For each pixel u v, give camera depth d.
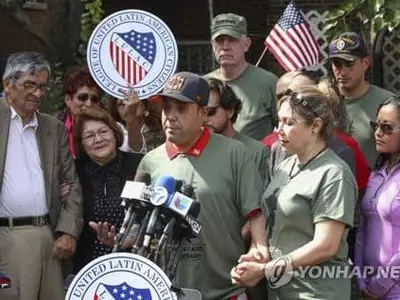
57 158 6.87
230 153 6.05
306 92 5.71
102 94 7.97
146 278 5.13
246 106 7.88
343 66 7.64
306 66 8.57
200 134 6.09
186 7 15.97
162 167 6.08
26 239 6.70
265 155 6.79
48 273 6.78
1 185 6.71
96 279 5.15
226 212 6.00
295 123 5.68
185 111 5.93
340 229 5.59
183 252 5.97
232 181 6.02
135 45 7.05
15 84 6.71
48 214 6.84
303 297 5.70
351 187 5.65
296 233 5.72
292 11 8.64
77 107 7.54
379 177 6.59
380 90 7.75
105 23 7.05
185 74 5.98
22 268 6.68
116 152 6.88
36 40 13.05
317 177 5.66
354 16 9.53
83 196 6.83
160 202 5.16
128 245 5.37
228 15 7.91
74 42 12.61
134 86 7.07
